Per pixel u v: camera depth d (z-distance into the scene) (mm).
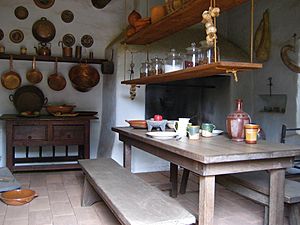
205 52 2574
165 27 3363
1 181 3529
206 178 1911
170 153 2365
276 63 4250
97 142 5195
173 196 3508
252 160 2029
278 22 4184
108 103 4863
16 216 2871
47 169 4496
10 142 4281
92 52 4934
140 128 3496
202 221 1926
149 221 1727
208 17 2232
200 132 2811
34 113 4453
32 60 4707
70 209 3076
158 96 5066
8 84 4621
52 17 4820
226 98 4895
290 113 4023
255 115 4742
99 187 2377
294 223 2350
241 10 4930
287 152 2025
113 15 5094
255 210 3125
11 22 4656
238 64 2135
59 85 4883
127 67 4590
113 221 2795
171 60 3266
